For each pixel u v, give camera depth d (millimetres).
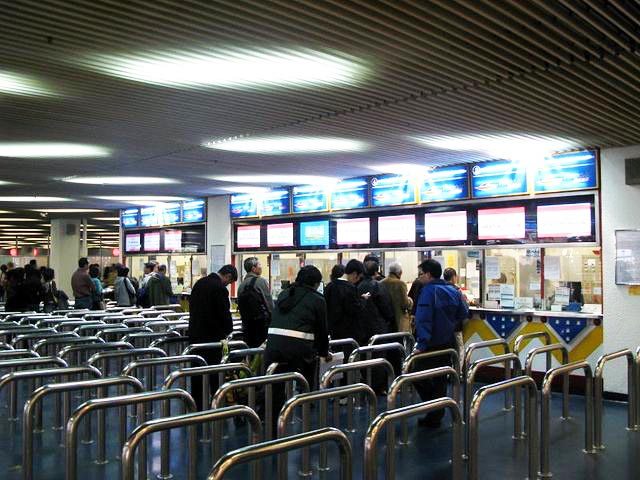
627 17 4051
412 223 9672
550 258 8461
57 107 6027
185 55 4559
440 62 4715
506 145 7727
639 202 7578
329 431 2930
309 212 11125
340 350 7191
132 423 6496
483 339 8836
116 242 32250
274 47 4398
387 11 3820
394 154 8336
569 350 8062
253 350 6105
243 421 6297
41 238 30531
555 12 3848
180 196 13234
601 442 5594
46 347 7914
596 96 5594
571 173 8055
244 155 8453
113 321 9633
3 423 6375
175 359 5586
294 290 5543
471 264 9195
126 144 7777
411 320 8461
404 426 5727
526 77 5082
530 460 4637
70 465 3422
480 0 3738
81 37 4199
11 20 3926
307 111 6105
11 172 10102
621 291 7703
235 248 12586
